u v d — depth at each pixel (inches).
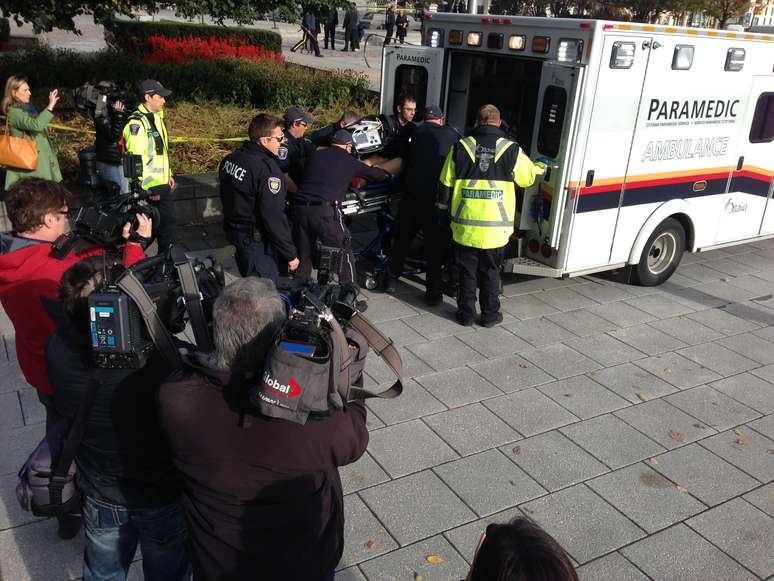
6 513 137.6
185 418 78.7
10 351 196.7
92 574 99.4
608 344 223.8
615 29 213.0
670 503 152.2
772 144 279.1
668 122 240.1
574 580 59.6
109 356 84.0
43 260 117.0
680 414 186.7
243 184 190.7
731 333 236.8
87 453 92.0
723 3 921.5
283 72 463.5
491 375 200.5
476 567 62.7
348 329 89.6
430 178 229.9
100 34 920.9
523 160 212.8
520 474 158.4
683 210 259.1
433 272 238.4
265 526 80.4
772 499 155.4
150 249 273.7
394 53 280.5
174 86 441.7
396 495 149.3
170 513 96.2
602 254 245.9
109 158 248.8
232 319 77.9
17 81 235.0
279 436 78.1
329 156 215.6
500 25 239.1
